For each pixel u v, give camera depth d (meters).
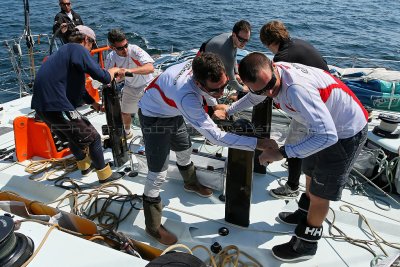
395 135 3.05
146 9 18.64
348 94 1.93
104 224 2.61
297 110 1.78
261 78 1.73
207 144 3.57
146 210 2.41
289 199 2.93
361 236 2.55
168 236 2.46
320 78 1.87
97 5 19.92
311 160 2.20
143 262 1.79
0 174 3.27
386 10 18.61
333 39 12.63
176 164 2.99
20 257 1.72
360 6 19.95
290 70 1.83
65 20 5.83
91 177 3.26
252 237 2.52
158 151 2.37
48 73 2.71
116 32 3.56
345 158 1.99
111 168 3.38
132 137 4.03
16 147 3.41
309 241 2.21
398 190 2.89
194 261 1.69
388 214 2.77
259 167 3.23
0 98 8.03
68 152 3.61
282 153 1.91
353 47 11.61
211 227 2.62
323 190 2.07
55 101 2.73
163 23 15.36
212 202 2.88
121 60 3.85
